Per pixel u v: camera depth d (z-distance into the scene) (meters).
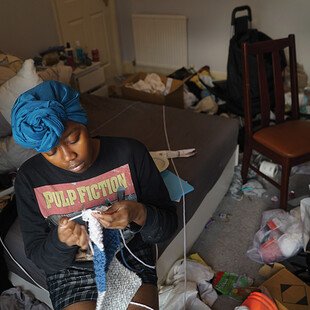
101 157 0.99
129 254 1.08
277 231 1.64
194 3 3.37
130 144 1.03
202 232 1.82
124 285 1.01
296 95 1.99
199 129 1.87
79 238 0.84
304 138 1.80
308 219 1.52
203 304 1.38
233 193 2.08
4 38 2.61
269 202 2.00
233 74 2.73
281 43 1.86
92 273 1.03
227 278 1.54
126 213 0.87
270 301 1.26
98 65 2.89
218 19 3.34
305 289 1.40
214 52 3.53
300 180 2.15
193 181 1.48
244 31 2.81
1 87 1.44
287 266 1.58
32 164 0.98
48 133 0.78
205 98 2.92
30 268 1.27
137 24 3.75
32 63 1.46
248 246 1.72
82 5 3.35
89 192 1.00
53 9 2.98
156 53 3.84
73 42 3.34
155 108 2.13
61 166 0.87
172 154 1.62
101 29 3.72
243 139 2.44
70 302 0.99
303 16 2.98
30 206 1.00
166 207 1.07
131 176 1.03
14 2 2.62
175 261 1.54
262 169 2.10
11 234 1.28
